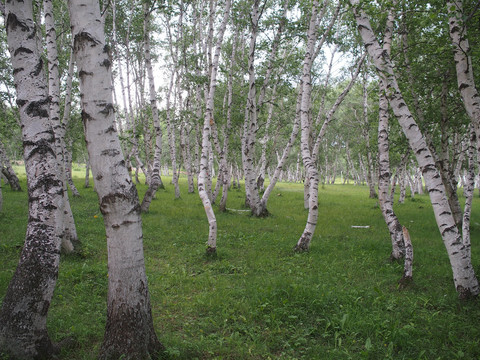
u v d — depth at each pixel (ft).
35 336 11.39
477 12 19.06
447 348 13.88
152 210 47.29
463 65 19.19
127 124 71.46
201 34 56.13
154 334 12.55
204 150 28.40
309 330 15.34
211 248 26.13
